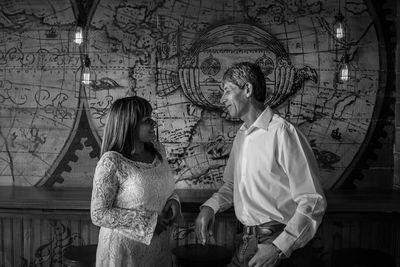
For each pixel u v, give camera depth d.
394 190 3.54
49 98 3.66
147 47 3.62
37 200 3.05
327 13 3.58
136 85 3.64
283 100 3.60
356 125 3.60
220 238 3.23
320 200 1.91
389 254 2.94
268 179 2.05
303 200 1.91
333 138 3.61
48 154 3.68
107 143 2.23
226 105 2.19
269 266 1.89
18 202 3.06
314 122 3.60
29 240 3.33
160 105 3.63
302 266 2.08
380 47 3.59
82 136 3.66
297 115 3.60
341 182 3.62
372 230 3.26
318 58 3.59
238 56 3.60
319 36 3.58
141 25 3.62
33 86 3.67
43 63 3.65
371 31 3.58
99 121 3.65
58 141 3.67
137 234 2.10
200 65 3.61
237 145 2.33
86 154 3.67
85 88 3.64
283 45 3.59
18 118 3.68
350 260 2.81
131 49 3.63
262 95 2.15
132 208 2.15
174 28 3.61
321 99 3.59
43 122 3.67
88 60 3.39
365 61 3.59
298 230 1.87
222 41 3.60
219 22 3.60
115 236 2.18
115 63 3.64
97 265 2.26
